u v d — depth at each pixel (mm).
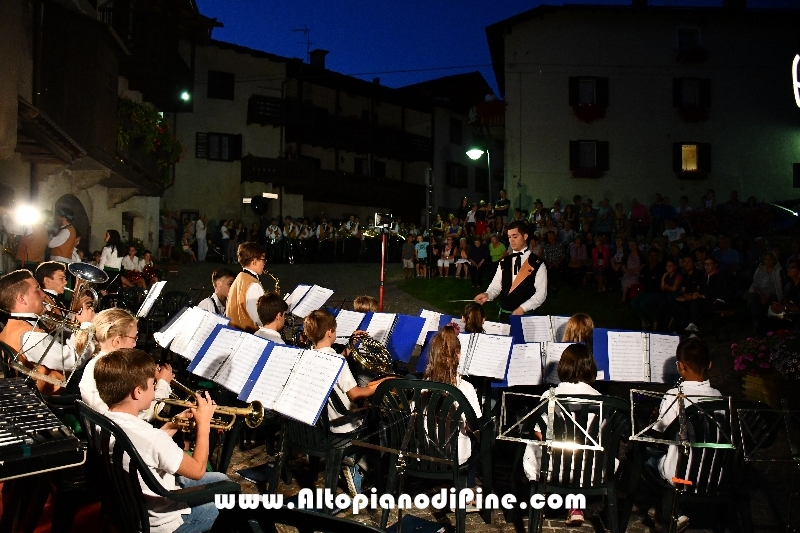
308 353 4113
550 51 23422
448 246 17516
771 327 9984
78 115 11938
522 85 23469
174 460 3188
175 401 3578
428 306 14820
